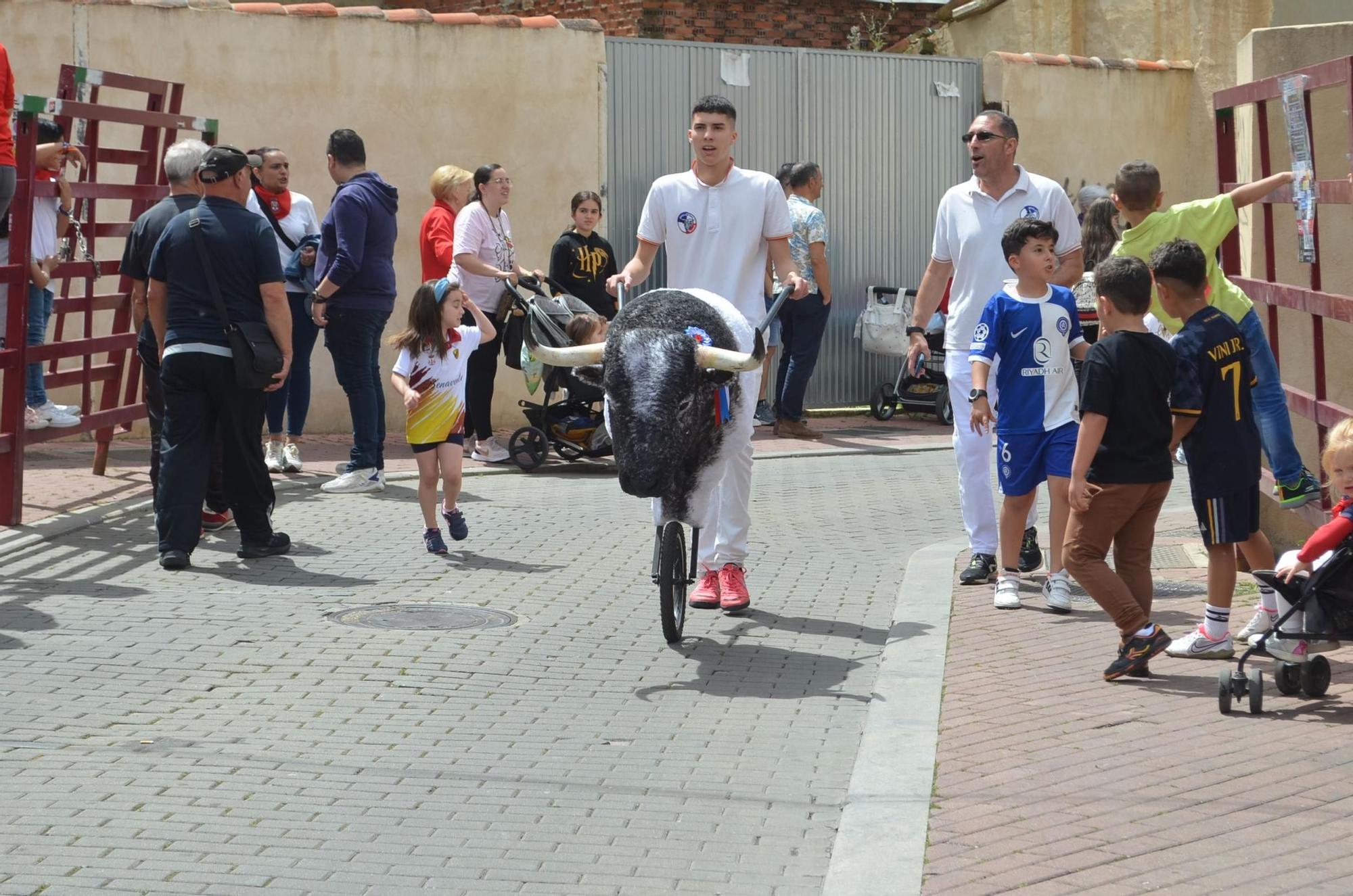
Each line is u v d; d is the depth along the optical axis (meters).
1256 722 6.18
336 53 14.72
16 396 9.79
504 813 5.36
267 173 12.33
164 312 9.19
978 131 8.81
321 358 14.84
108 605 8.12
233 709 6.44
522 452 13.07
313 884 4.73
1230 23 18.42
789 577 9.30
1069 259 9.08
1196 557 9.64
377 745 6.04
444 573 9.16
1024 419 8.30
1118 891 4.52
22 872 4.74
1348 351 9.92
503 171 13.21
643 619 8.20
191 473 9.07
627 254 16.17
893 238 17.66
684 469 7.28
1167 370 6.91
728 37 19.55
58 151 10.35
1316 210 8.43
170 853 4.93
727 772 5.82
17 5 13.77
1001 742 6.01
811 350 15.24
